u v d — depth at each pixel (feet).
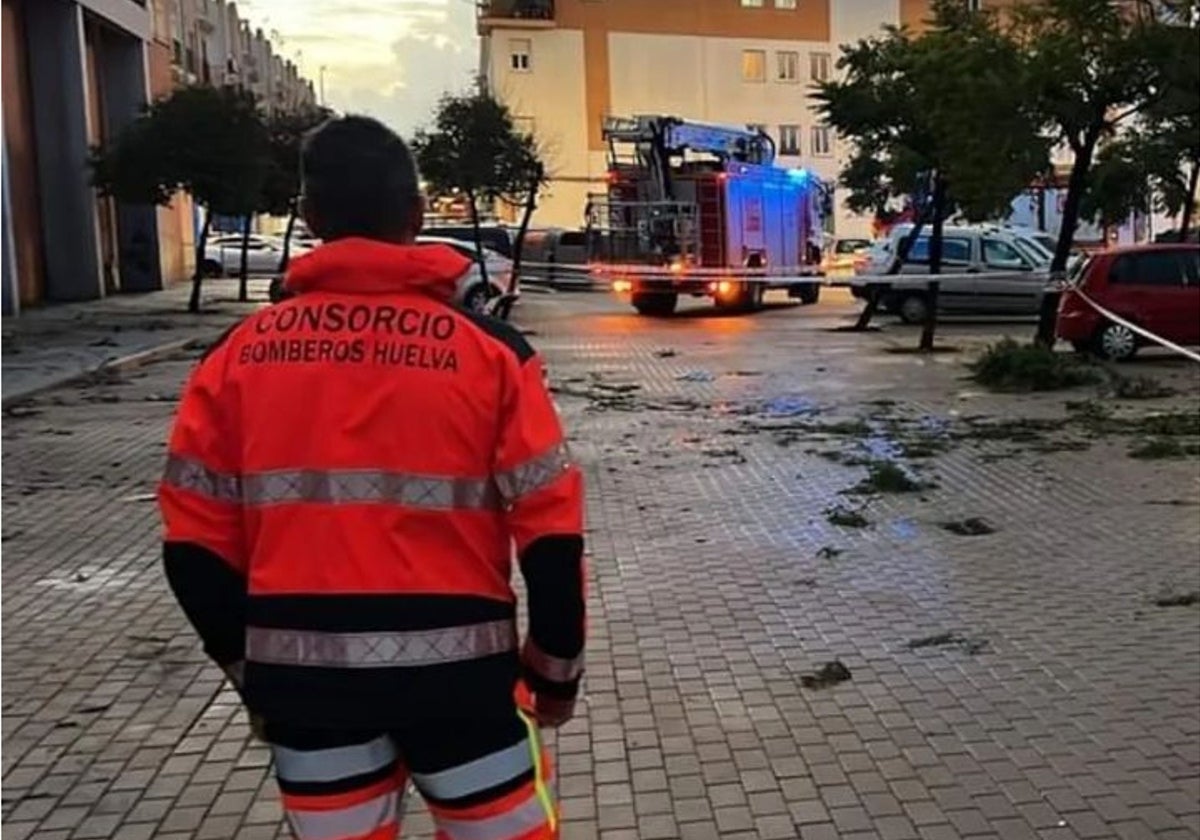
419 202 7.55
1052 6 52.44
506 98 176.86
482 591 7.18
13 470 33.86
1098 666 17.22
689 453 35.53
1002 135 52.11
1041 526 25.81
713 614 20.01
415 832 12.51
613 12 194.90
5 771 14.40
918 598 20.74
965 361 58.65
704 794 13.48
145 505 29.30
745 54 202.18
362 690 6.93
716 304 97.19
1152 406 42.93
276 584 7.00
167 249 137.90
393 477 6.97
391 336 7.08
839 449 35.70
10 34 102.53
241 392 7.13
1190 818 12.73
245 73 263.08
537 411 7.20
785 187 101.35
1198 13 50.98
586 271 95.86
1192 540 24.32
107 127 127.44
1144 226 91.35
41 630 19.81
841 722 15.39
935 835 12.45
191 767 14.52
